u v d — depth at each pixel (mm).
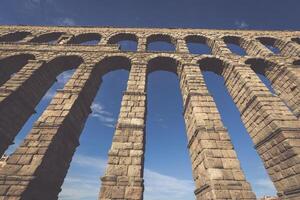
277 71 22422
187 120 17719
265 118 15586
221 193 10445
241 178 11156
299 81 19484
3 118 15570
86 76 19641
